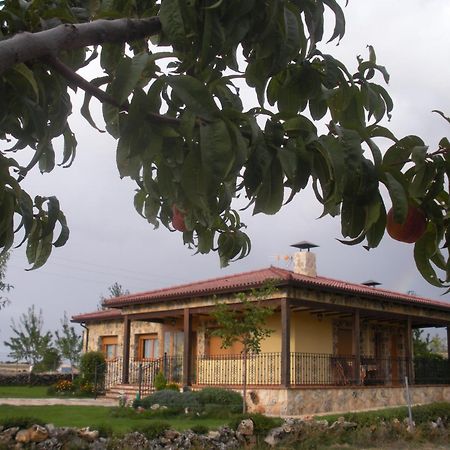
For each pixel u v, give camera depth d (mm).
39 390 25156
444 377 22812
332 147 1644
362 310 18828
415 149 1679
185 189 1684
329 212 1773
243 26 1782
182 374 20859
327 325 20234
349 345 21031
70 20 1855
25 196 2139
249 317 14820
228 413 14602
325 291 17375
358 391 17625
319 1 2039
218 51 1748
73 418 13562
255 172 1746
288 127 1795
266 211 1803
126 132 1688
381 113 2355
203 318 21031
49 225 2189
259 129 1705
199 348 20969
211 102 1632
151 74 2150
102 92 1817
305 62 2211
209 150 1588
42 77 1949
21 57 1620
